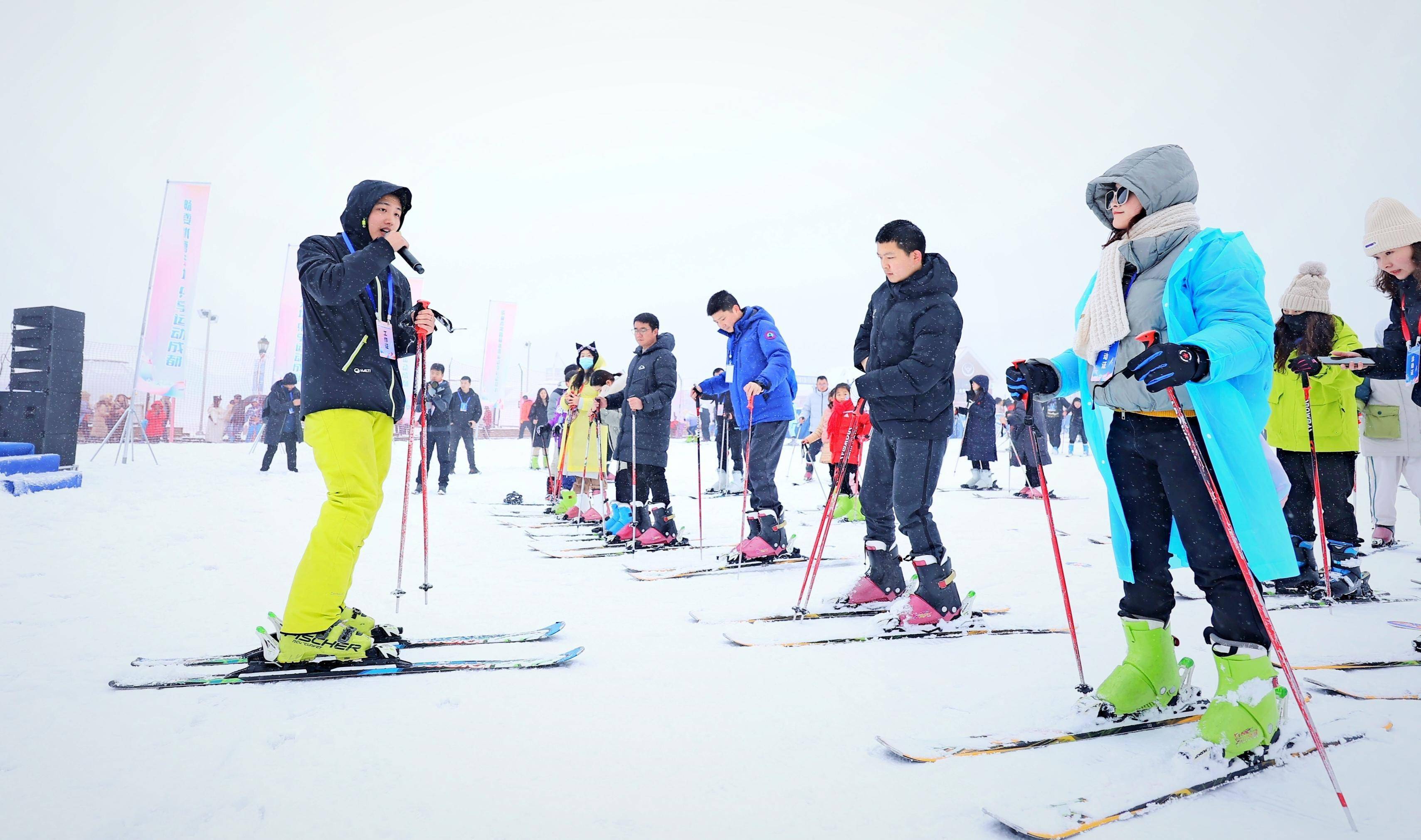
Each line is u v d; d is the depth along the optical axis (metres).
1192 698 1.88
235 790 1.39
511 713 1.84
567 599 3.33
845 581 3.79
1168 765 1.52
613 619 2.93
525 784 1.43
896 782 1.45
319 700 1.92
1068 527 5.96
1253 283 1.65
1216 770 1.48
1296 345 3.61
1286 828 1.26
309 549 2.20
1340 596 3.30
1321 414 3.54
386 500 8.02
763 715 1.84
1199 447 1.67
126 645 2.40
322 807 1.33
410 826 1.27
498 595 3.39
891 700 1.95
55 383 8.80
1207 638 1.69
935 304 2.83
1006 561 4.35
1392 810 1.33
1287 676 1.44
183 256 11.32
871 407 2.93
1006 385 2.06
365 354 2.29
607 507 6.00
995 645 2.53
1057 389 2.06
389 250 2.25
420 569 4.05
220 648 2.38
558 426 7.40
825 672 2.21
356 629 2.28
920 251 2.87
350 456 2.23
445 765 1.52
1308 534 3.59
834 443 6.53
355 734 1.69
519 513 7.14
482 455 17.78
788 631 2.72
